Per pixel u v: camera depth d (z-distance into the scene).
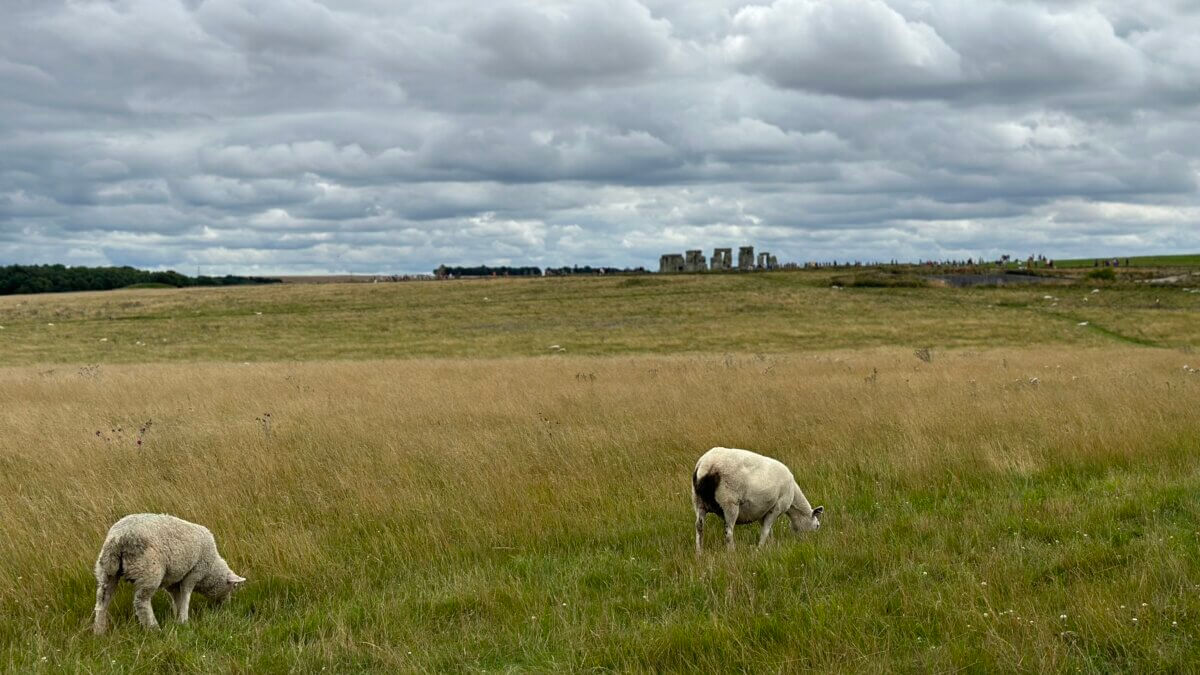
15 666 5.89
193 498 9.76
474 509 9.59
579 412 16.44
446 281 101.00
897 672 5.47
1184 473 10.62
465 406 17.47
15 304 79.25
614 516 9.52
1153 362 28.48
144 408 18.09
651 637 6.05
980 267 104.00
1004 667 5.43
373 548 8.51
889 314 64.06
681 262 119.56
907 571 7.23
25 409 17.62
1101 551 7.49
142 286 155.62
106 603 6.61
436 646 6.16
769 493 8.73
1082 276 90.06
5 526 8.60
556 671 5.65
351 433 14.12
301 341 53.34
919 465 11.33
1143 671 5.42
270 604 7.32
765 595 6.88
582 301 77.12
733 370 25.89
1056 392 17.72
